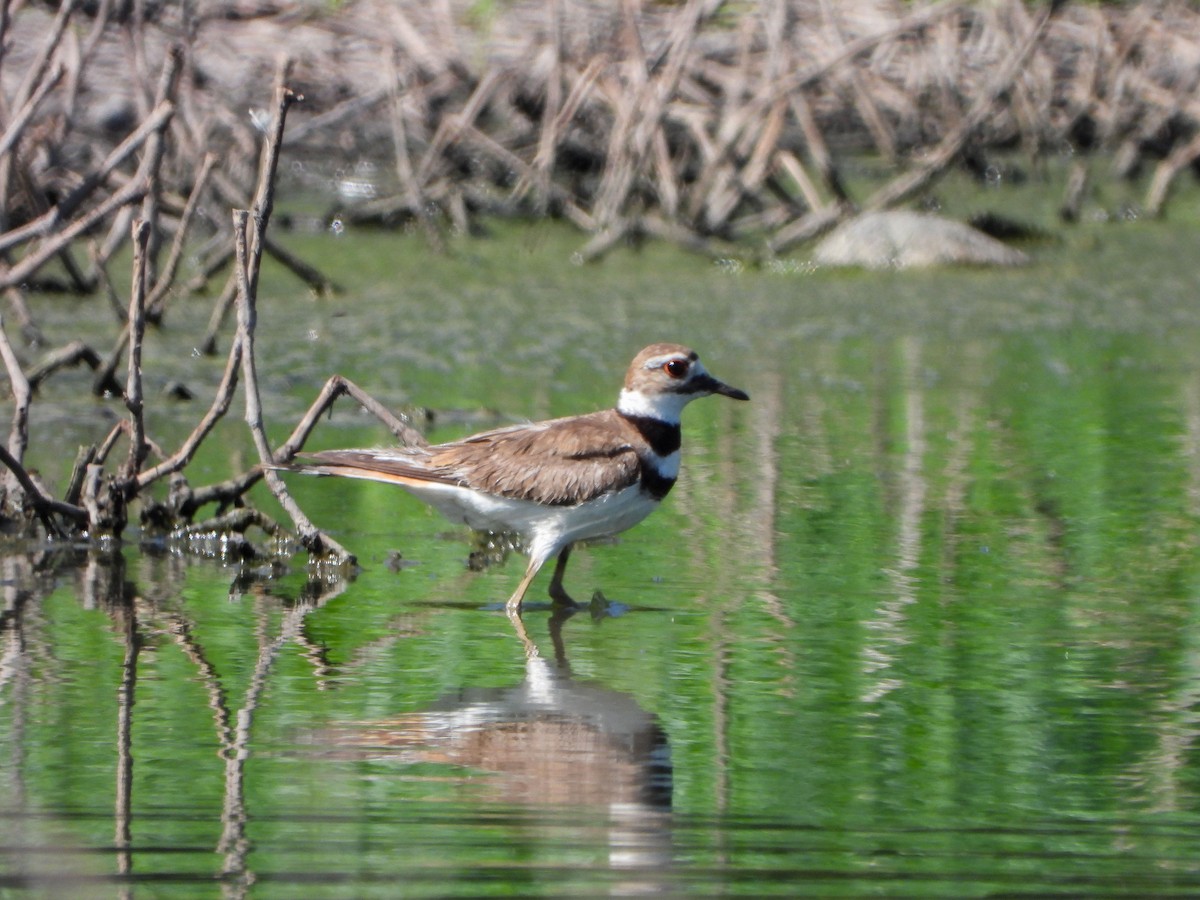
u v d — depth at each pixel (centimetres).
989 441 1556
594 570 1197
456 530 1320
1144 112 2875
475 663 991
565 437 1145
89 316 1991
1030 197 2759
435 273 2283
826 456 1510
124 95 2403
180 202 2072
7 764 823
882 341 1978
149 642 1026
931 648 1019
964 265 2369
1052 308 2147
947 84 2711
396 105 2439
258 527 1330
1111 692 940
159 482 1395
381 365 1814
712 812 772
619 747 853
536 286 2227
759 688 947
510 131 2639
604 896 687
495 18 2686
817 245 2423
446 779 809
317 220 2503
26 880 697
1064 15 2867
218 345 1875
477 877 705
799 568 1195
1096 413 1656
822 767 830
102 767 821
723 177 2470
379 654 1007
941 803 787
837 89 2688
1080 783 812
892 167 2712
